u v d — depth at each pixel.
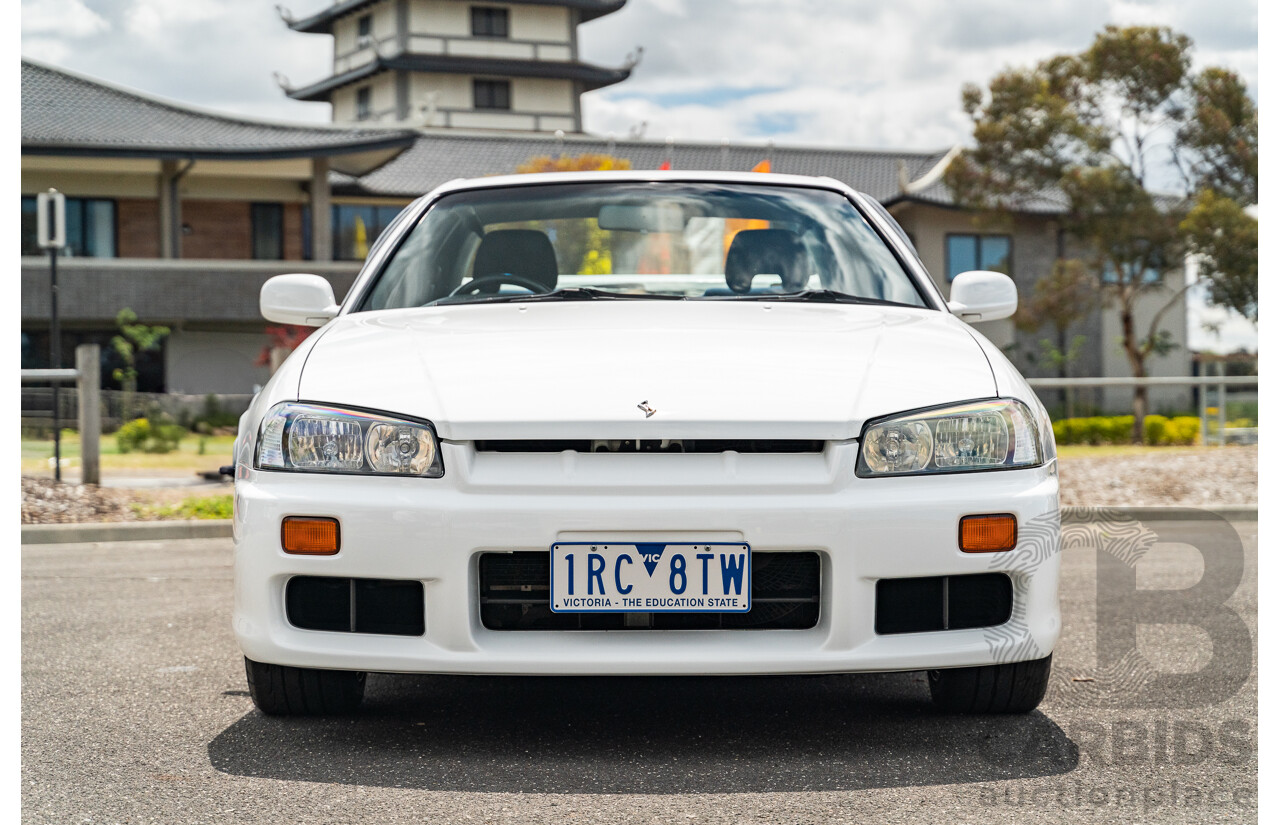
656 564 2.33
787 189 3.53
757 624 2.40
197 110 26.19
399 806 2.20
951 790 2.27
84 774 2.41
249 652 2.47
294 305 3.25
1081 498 8.14
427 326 2.82
